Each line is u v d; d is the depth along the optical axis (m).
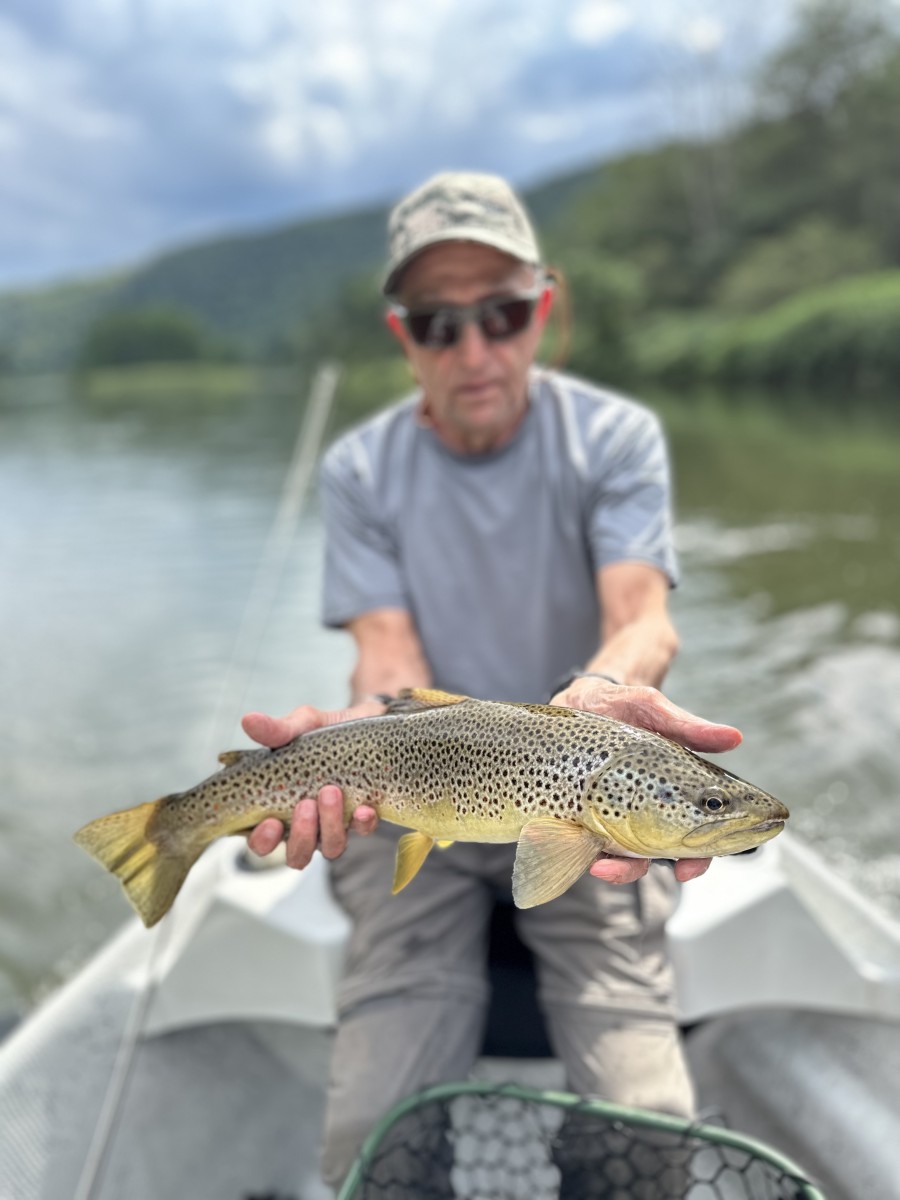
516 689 1.02
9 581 4.21
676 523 4.92
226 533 5.04
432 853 0.94
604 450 1.00
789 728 2.39
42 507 6.29
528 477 1.01
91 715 2.70
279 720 0.76
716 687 2.68
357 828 0.74
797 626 3.15
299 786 0.75
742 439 8.35
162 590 3.97
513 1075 0.97
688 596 3.59
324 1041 1.06
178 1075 1.02
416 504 1.03
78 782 2.32
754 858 1.04
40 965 1.74
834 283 19.58
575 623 1.02
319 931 0.97
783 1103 0.97
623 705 0.70
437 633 1.03
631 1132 0.79
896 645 2.90
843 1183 0.90
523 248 0.96
